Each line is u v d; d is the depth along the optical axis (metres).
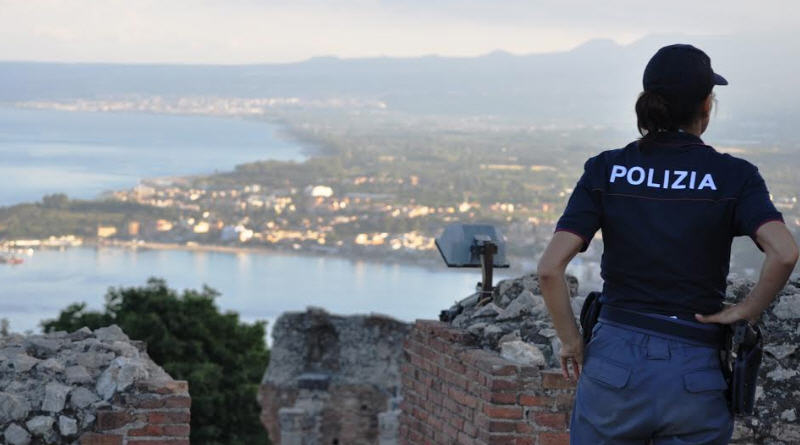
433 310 122.25
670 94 3.79
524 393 6.45
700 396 3.59
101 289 142.00
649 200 3.73
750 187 3.67
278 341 31.72
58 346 7.01
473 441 6.71
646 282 3.71
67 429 6.37
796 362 6.10
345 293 136.25
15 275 152.88
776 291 3.56
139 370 6.54
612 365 3.68
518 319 7.29
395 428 27.62
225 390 32.28
